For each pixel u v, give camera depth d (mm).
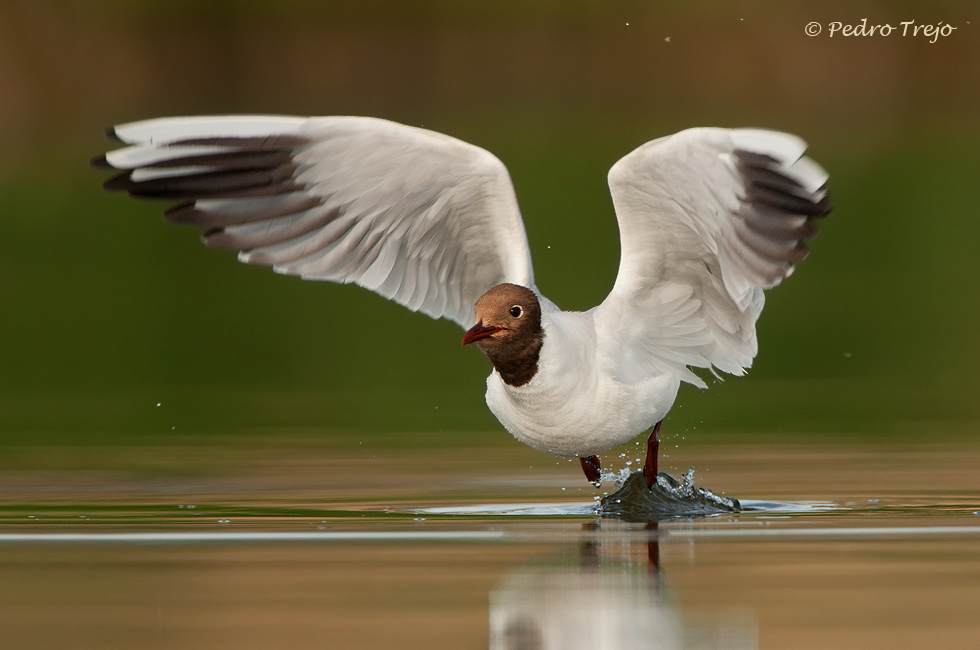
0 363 20781
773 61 37219
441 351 21625
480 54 39438
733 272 10516
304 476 13414
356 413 17391
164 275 26203
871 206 28766
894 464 13672
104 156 10914
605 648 7633
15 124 37562
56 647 7695
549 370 10906
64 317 23219
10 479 13234
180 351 21500
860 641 7645
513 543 10320
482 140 33156
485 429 16312
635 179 10461
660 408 11375
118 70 39125
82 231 29281
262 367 20641
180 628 8008
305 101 39625
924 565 9445
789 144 9609
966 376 19125
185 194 11141
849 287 23781
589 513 11609
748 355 11664
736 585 8914
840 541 10297
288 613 8312
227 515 11453
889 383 18859
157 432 16062
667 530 10828
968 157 31703
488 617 8195
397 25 39906
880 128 34625
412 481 13086
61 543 10320
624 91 38312
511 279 11453
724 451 14578
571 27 39000
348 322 23453
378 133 10906
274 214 11367
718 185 10094
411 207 11484
